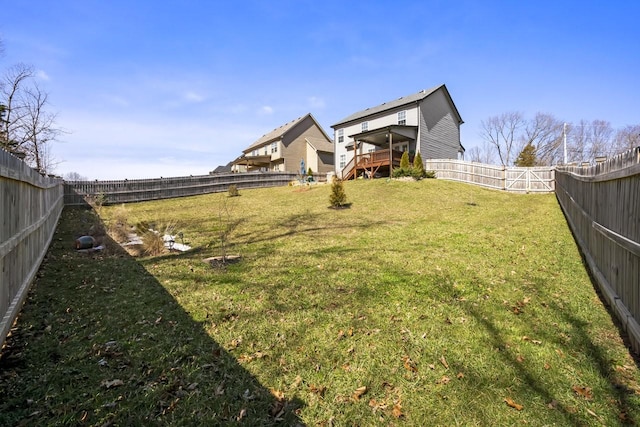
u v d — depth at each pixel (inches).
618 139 1481.3
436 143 908.6
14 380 94.7
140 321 136.6
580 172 230.2
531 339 116.1
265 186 916.6
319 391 92.4
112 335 124.0
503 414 81.4
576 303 142.9
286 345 117.0
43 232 234.2
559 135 1485.0
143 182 671.1
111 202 618.8
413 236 287.6
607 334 116.7
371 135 821.2
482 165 660.7
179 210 532.7
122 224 371.2
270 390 93.0
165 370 101.7
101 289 175.2
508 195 552.7
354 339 119.9
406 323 130.8
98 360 106.7
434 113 901.8
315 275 192.1
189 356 110.0
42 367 102.0
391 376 98.3
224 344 118.2
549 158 1529.3
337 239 290.2
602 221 157.0
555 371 97.7
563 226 299.0
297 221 393.7
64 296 164.4
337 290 167.3
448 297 154.6
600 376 94.3
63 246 280.5
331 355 110.2
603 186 154.9
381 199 521.0
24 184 166.2
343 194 480.7
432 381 95.4
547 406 83.7
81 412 82.7
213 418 81.4
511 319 131.6
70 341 118.8
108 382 94.8
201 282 185.9
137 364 104.7
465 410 83.3
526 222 325.4
